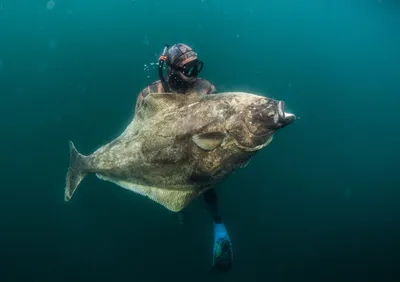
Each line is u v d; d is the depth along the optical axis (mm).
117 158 2885
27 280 5742
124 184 3018
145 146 2746
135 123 2826
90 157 3008
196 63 3105
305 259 6535
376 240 7230
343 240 7047
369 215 7883
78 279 5840
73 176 3127
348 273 6367
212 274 6086
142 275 5941
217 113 2477
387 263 6641
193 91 3336
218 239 4703
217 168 2541
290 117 2441
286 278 6133
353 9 32125
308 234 6957
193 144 2527
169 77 3209
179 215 5227
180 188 2807
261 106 2393
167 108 2664
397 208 8281
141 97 3486
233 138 2436
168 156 2660
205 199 4672
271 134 2451
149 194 2953
